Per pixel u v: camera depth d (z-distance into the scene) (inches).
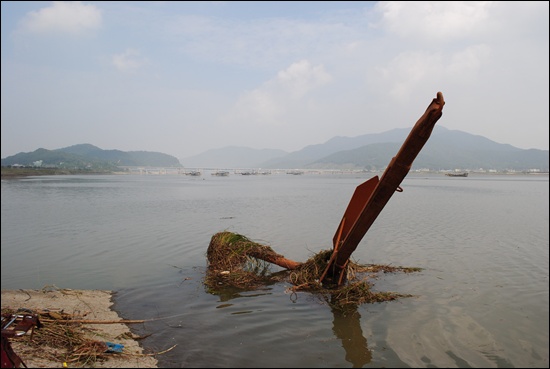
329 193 2193.7
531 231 791.7
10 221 961.5
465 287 417.1
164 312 354.3
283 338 298.4
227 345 286.2
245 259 485.7
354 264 482.3
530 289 406.9
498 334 302.7
